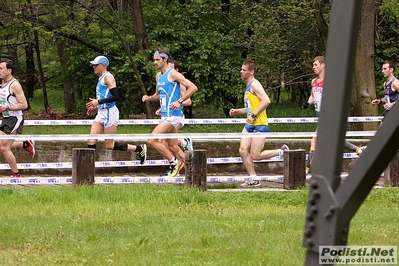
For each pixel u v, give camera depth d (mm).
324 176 10836
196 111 75688
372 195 27641
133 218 21344
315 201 10938
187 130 64562
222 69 67562
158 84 30547
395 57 62062
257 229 19516
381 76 62594
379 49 61781
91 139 31281
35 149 36500
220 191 27734
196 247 17188
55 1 63562
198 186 27609
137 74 64062
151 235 18609
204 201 25828
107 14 68438
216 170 37656
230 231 19250
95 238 18078
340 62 10633
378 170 10422
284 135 29453
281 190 28391
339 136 10703
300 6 59500
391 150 10305
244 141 30047
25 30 65000
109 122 31234
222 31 69500
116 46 67438
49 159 36688
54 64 85625
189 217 22047
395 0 53938
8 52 89188
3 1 63656
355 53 10656
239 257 15883
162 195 25922
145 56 65375
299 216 22172
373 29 49000
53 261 15617
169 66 30688
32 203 24609
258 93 29406
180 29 67625
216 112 75688
